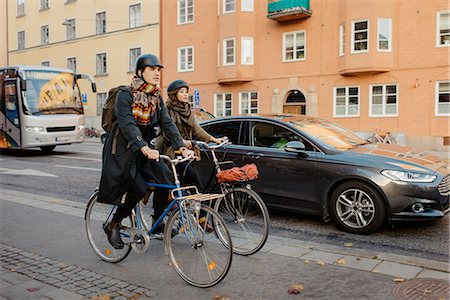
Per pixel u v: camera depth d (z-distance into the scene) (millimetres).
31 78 16469
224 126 7223
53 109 16797
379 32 23219
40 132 16344
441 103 22297
